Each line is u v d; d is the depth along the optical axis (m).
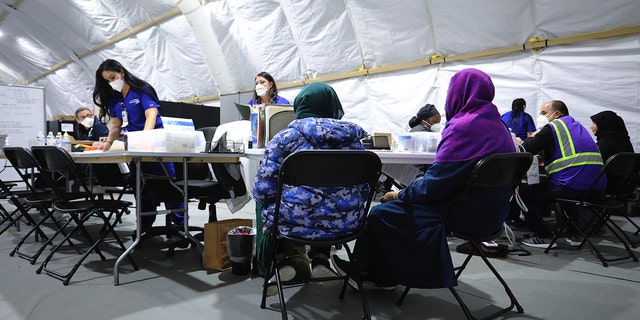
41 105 5.61
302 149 1.41
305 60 6.68
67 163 1.99
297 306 1.64
